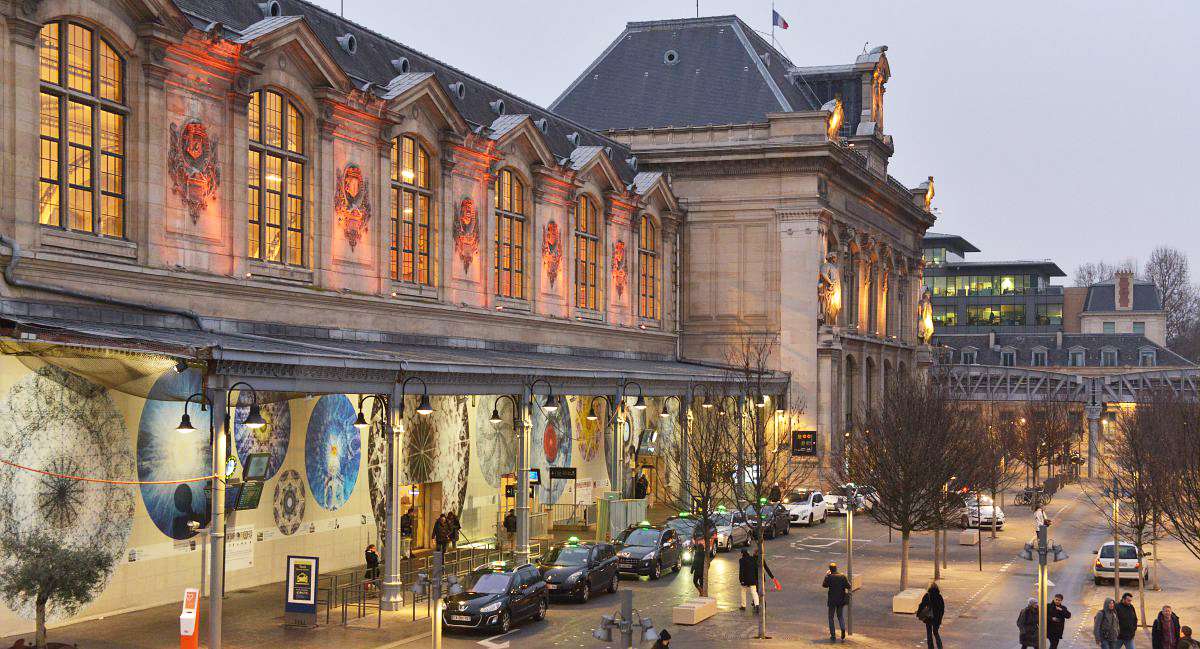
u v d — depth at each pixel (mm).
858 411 80812
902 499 42938
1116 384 115062
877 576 48125
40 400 32688
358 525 46656
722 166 77188
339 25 52969
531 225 61906
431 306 52438
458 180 55250
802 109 85875
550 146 65438
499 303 59125
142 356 30984
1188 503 36219
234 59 41406
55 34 35844
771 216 76500
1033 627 31516
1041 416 103188
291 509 42750
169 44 38750
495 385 43156
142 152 38188
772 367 75812
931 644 33406
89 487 34188
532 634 34969
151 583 36406
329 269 46469
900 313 99750
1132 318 179250
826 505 70688
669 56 86062
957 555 55281
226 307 41219
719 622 37688
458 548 50000
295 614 34500
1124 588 47219
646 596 42062
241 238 42000
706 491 40531
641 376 54812
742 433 48625
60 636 31875
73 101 36375
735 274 77250
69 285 35062
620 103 84688
